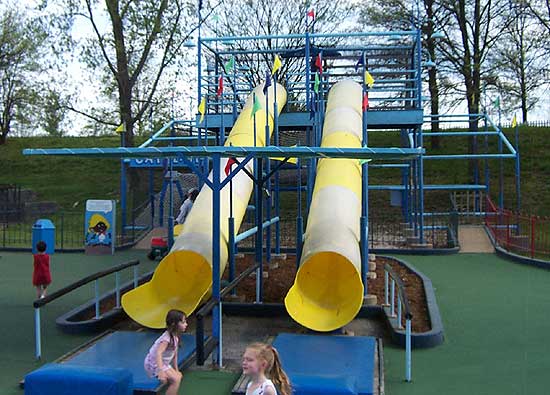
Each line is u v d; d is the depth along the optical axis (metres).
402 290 8.43
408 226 23.41
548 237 20.31
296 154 8.34
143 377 7.15
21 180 36.19
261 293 11.61
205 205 11.37
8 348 8.95
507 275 14.99
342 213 10.66
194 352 8.30
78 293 13.13
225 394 7.02
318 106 15.02
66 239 23.25
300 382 6.05
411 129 20.89
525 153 33.81
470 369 7.88
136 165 22.52
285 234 22.95
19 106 38.00
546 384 7.27
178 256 10.50
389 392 7.05
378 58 20.06
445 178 32.47
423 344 8.87
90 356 7.99
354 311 9.31
